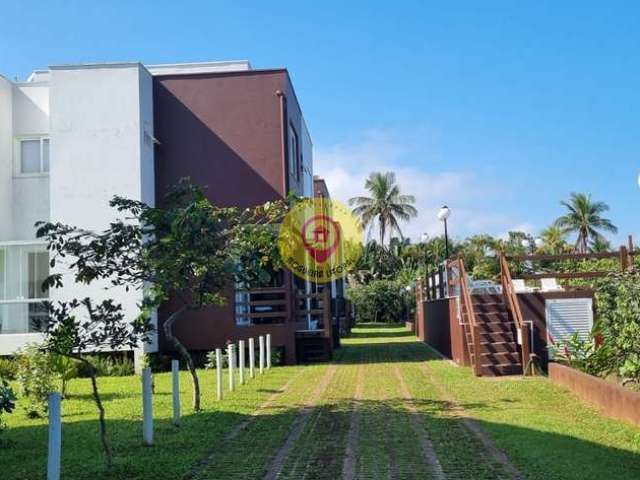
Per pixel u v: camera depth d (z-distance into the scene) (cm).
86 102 1861
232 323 1889
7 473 742
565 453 773
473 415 1025
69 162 1848
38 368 1134
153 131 1995
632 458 750
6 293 1808
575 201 7500
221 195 1994
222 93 2022
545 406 1082
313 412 1089
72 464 769
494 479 688
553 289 1914
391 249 6431
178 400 988
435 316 2305
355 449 830
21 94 2006
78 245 920
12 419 1100
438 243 6212
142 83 1900
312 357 1930
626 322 1079
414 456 789
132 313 1783
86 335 756
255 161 2000
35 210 1981
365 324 5031
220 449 845
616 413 970
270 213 1216
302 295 1961
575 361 1366
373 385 1390
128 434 923
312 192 3072
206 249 977
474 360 1477
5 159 1966
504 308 1581
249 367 1653
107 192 1838
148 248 970
